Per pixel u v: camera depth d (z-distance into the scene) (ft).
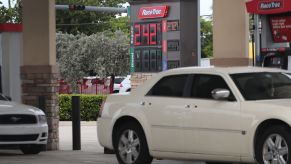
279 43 70.13
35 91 83.30
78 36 202.18
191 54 123.95
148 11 127.85
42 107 80.84
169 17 125.59
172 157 52.80
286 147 45.37
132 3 130.31
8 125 69.36
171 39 125.59
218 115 49.08
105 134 58.18
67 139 103.40
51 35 83.25
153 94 54.90
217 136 49.16
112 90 186.91
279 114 45.50
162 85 54.54
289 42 69.41
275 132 45.96
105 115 58.34
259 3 68.59
